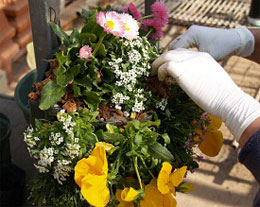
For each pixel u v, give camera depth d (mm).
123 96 912
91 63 887
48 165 853
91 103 886
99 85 918
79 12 2980
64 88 877
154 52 1023
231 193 1938
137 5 2318
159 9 1021
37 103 910
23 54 2691
